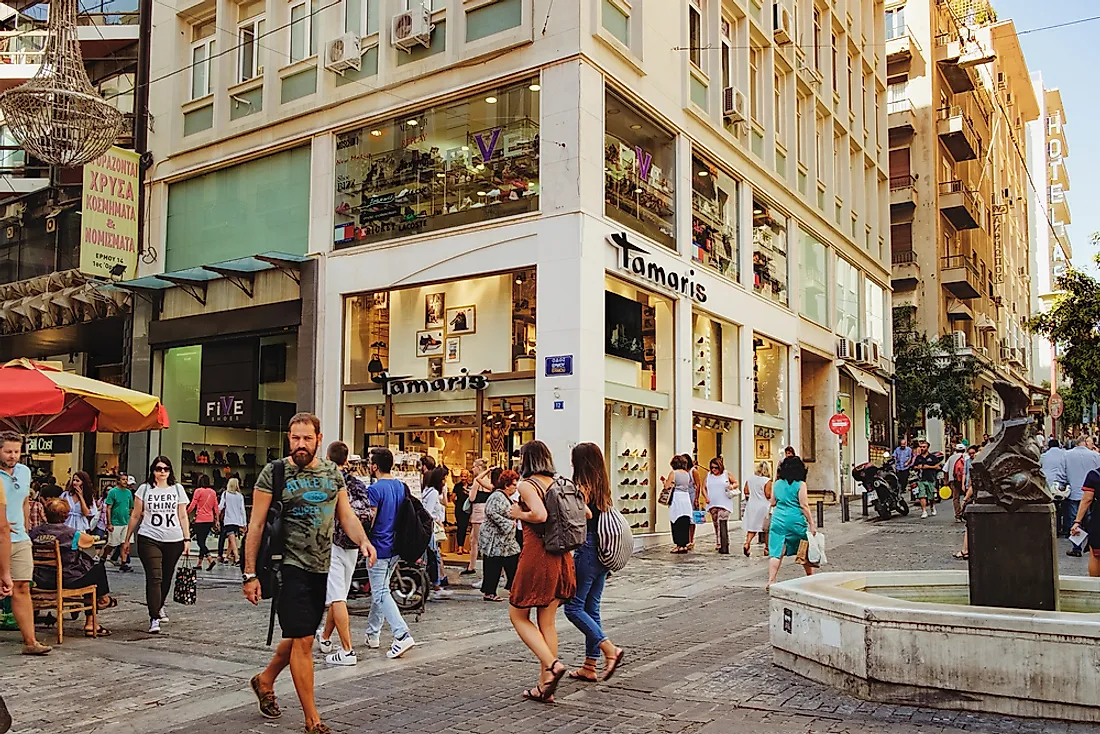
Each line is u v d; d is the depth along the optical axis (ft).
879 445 112.47
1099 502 32.99
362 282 61.26
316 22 66.03
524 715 19.74
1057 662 18.42
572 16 53.67
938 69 142.92
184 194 73.00
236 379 67.00
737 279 72.54
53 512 30.63
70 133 49.29
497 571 37.70
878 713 19.22
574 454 23.26
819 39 95.86
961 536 58.08
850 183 103.04
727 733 18.08
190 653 27.09
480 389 55.72
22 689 22.74
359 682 23.12
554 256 53.11
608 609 35.70
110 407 37.27
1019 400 22.57
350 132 63.41
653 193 61.26
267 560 18.42
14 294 81.35
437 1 59.72
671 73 63.00
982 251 171.63
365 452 60.54
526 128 55.57
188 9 73.31
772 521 36.68
